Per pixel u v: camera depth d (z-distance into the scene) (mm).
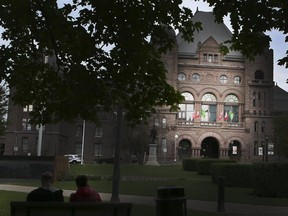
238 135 96250
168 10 9625
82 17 9445
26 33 9922
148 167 57844
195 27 10367
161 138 92062
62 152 96875
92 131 101562
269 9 8727
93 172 45625
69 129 102125
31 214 6977
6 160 39438
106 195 22578
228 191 25891
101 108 10172
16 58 10109
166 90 10508
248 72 98625
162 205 8625
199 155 94438
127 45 9586
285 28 8828
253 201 20484
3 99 27797
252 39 9695
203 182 34000
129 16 9305
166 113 93062
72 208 6992
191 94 97938
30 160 39250
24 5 8914
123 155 92188
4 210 14586
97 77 9945
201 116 97125
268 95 97938
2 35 10000
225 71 99312
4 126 30953
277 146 77562
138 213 15203
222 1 9203
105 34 9656
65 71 9953
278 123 75750
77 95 9648
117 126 16922
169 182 34031
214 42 99938
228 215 15406
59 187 27578
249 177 28172
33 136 91812
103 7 9148
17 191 23703
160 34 9859
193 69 98688
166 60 95188
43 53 10594
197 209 17234
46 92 10383
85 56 9711
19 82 10367
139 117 10688
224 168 29469
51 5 9211
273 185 22391
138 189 27094
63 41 9742
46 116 10586
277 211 16766
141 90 10414
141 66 9984
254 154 95562
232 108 98812
